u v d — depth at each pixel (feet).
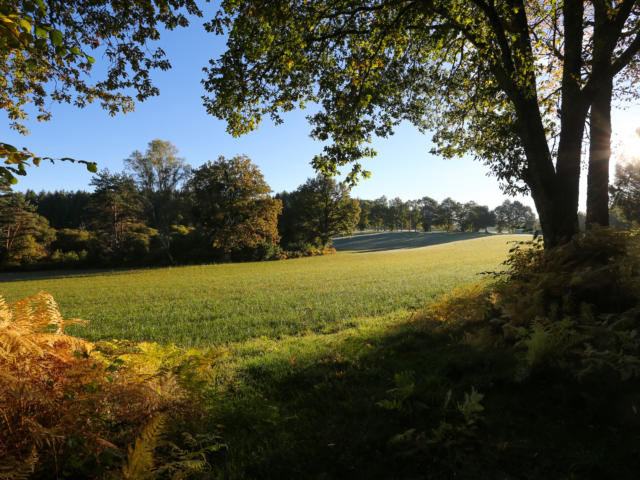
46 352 8.65
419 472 7.32
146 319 33.37
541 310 14.20
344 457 7.92
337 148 23.36
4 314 8.61
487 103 28.02
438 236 305.32
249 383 13.01
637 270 13.92
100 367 8.87
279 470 7.61
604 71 19.84
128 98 25.07
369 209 445.78
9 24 7.29
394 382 11.80
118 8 19.43
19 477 5.93
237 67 22.17
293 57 23.29
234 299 44.86
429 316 21.40
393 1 19.67
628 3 18.60
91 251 179.73
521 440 8.02
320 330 24.43
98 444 7.35
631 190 97.76
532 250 20.58
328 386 11.98
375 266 94.12
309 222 219.61
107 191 172.76
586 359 10.10
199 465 7.11
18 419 7.12
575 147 19.94
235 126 25.50
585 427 8.27
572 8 20.04
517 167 27.66
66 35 19.52
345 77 24.91
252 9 19.24
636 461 6.95
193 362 10.59
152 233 175.42
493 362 12.48
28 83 23.15
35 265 173.68
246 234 157.99
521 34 20.17
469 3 22.90
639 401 8.58
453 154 33.35
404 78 26.58
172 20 20.02
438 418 9.14
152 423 7.17
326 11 21.93
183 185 165.58
